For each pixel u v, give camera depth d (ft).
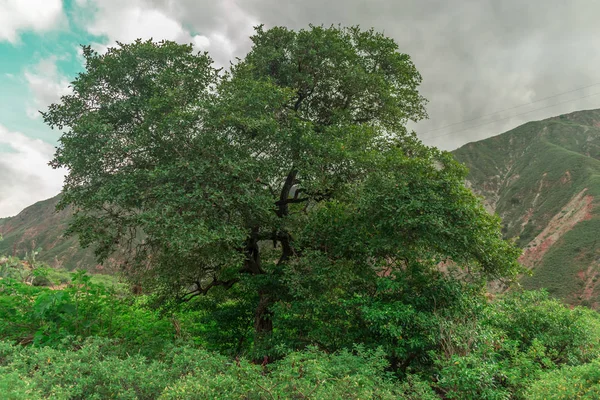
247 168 32.19
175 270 36.35
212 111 31.07
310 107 46.93
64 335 23.36
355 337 28.53
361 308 27.86
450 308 28.43
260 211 34.01
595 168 370.73
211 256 33.32
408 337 26.17
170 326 34.19
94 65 34.12
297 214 41.24
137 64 34.27
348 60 41.37
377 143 41.98
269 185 40.45
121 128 35.65
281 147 35.76
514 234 366.84
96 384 16.76
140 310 37.50
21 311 25.70
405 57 43.96
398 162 32.99
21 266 119.24
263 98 33.91
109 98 34.71
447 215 31.30
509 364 25.02
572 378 18.74
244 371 17.75
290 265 35.42
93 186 32.83
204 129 32.01
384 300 29.68
